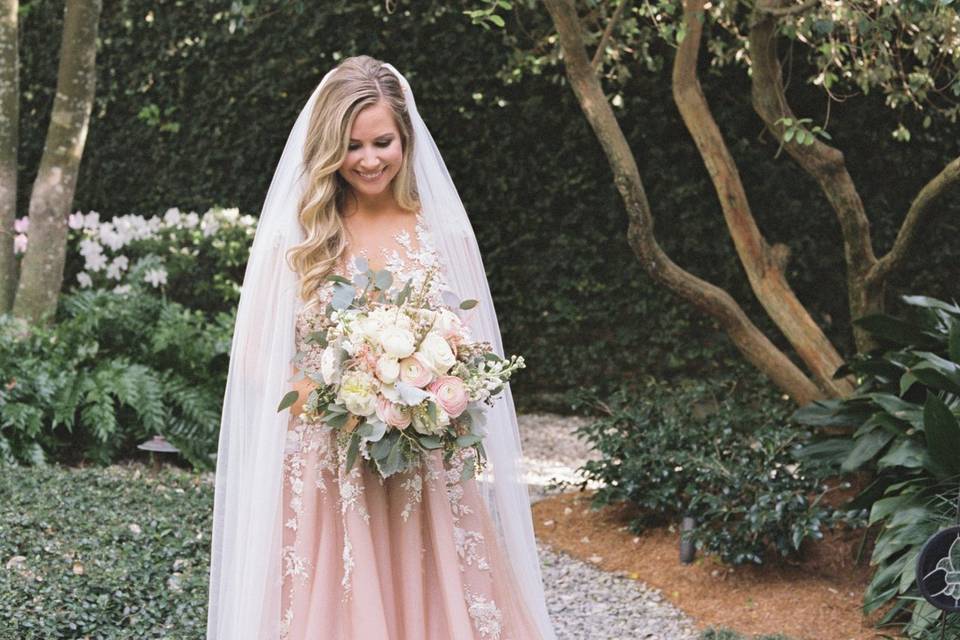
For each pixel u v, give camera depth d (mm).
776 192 6855
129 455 6090
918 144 6602
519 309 7598
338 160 2717
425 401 2537
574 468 6359
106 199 8328
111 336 6312
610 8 6238
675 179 7035
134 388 5809
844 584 4426
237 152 7848
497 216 7496
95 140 8297
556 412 7672
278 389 2719
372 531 2715
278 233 2775
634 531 5062
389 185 2865
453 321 2654
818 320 6906
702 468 4672
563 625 4172
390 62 7402
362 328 2553
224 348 6238
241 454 2779
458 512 2805
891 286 6746
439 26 7309
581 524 5258
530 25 7152
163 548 4145
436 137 7441
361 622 2633
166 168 8102
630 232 5109
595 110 5000
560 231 7414
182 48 7902
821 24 4535
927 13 4594
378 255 2820
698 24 5051
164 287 7586
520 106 7309
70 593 3652
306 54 7570
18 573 3736
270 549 2701
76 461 5910
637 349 7406
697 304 5324
